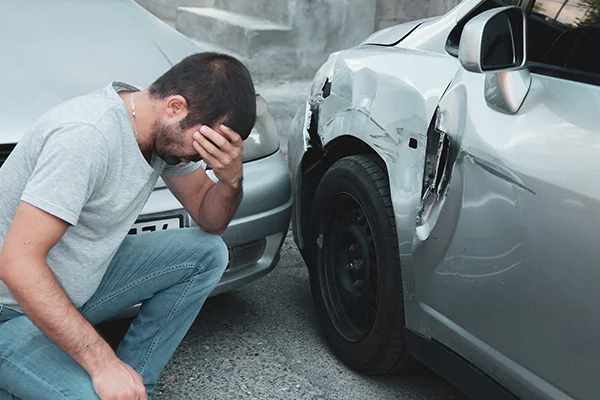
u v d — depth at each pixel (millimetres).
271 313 3252
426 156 2361
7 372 1901
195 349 2945
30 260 1748
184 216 2564
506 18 1987
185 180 2227
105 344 1861
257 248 2877
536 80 2041
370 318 2779
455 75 2332
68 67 2725
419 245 2346
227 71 1856
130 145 1847
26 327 1923
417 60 2574
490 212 2061
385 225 2562
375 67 2713
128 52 2936
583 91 1918
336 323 2914
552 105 1959
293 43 6461
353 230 2820
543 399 1958
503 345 2057
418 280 2375
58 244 1892
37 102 2488
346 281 2895
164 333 2250
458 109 2229
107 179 1843
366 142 2654
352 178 2713
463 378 2260
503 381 2096
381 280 2600
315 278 3027
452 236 2207
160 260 2207
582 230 1790
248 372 2816
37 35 2908
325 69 3020
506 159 2006
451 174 2215
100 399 1843
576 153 1838
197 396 2660
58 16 3121
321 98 2990
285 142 5543
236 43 6484
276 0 6469
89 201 1856
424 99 2420
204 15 6844
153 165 1955
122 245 2203
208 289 2262
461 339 2227
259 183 2816
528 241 1937
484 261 2088
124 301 2201
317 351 2986
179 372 2793
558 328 1871
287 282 3545
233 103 1854
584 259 1787
